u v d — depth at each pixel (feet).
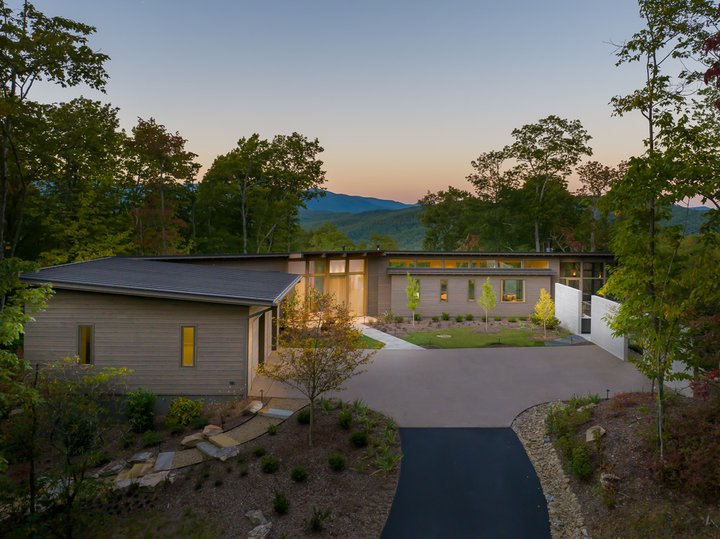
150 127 125.29
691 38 30.48
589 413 40.65
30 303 36.37
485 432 40.50
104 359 46.80
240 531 28.37
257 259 84.02
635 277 31.91
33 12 65.46
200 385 46.78
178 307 46.65
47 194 107.04
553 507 30.48
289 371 41.27
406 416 43.52
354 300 97.40
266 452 36.47
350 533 28.09
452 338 76.54
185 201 150.41
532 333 80.74
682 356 30.60
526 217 170.71
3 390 32.53
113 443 39.34
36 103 75.46
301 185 166.40
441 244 211.82
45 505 28.76
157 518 30.01
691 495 27.68
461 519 29.40
